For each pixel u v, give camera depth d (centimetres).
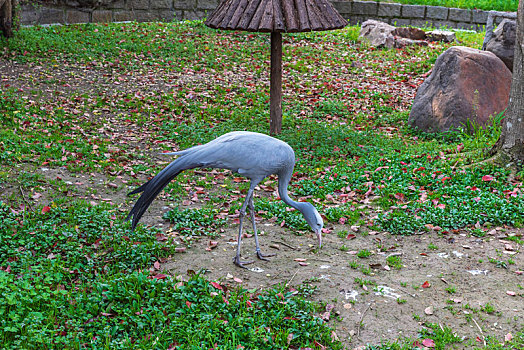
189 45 1858
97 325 485
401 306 551
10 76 1410
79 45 1734
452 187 830
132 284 544
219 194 852
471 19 2344
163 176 566
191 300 528
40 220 689
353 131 1177
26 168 860
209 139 1080
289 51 1872
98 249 639
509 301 560
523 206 757
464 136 1118
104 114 1234
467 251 666
